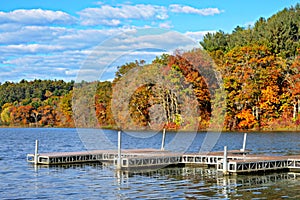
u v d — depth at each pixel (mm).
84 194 13797
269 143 32250
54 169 19219
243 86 46812
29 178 16797
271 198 13250
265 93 46656
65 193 13961
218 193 13914
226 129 46656
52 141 39969
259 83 47062
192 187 14898
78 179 16516
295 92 46094
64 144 36031
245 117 46625
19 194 13836
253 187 14914
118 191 14234
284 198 13242
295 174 17781
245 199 13109
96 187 14906
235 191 14242
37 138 45062
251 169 17922
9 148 31750
